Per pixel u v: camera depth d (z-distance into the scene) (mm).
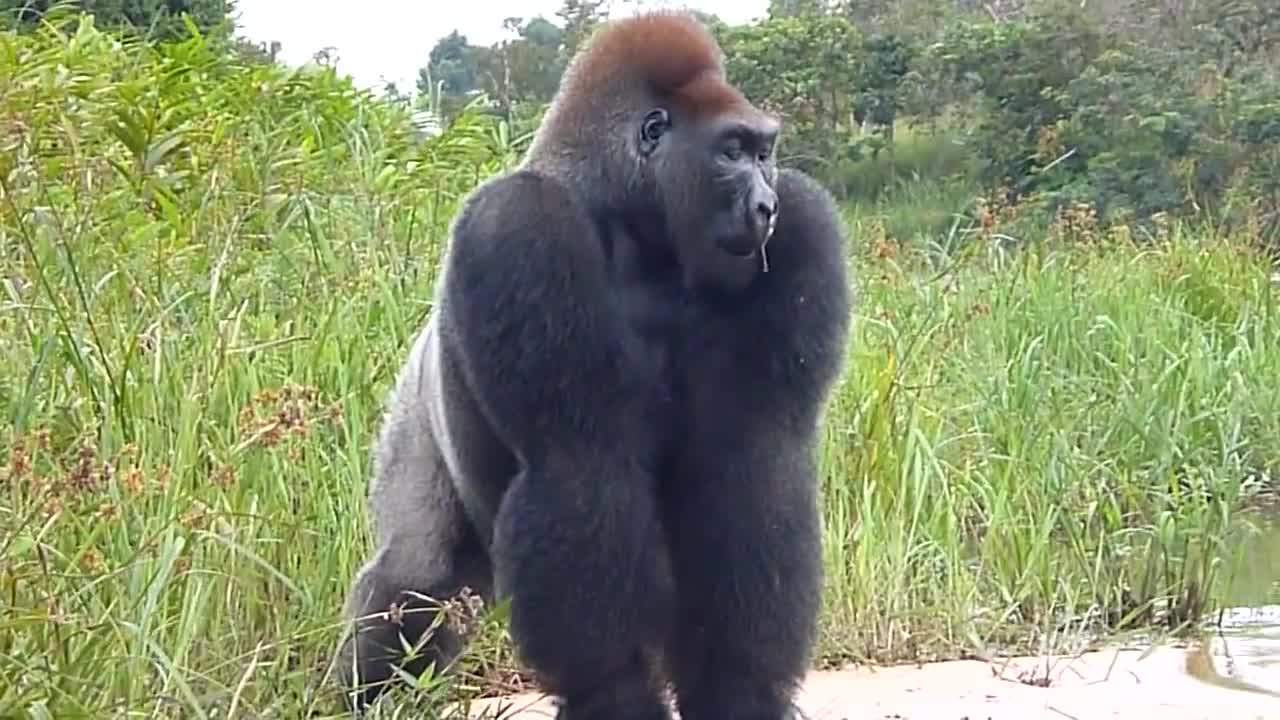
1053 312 13531
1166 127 26234
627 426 5855
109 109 11492
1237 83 27344
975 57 29609
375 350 8617
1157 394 12016
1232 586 9789
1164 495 10367
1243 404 12859
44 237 8148
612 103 6094
